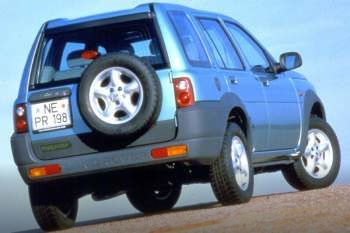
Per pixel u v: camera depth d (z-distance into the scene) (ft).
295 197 40.24
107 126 37.68
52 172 39.27
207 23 42.34
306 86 48.75
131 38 39.40
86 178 40.04
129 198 47.73
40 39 40.47
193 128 37.99
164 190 47.24
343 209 34.04
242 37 45.50
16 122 39.86
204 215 36.81
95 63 37.78
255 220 33.53
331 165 48.49
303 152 47.52
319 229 30.35
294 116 46.47
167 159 38.01
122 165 38.40
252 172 41.83
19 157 39.78
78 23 40.14
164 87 38.11
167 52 38.58
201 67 39.55
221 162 39.60
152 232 33.71
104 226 38.27
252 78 43.62
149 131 38.04
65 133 39.04
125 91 37.63
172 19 39.42
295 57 46.75
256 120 42.86
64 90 39.11
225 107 39.86
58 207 40.93
